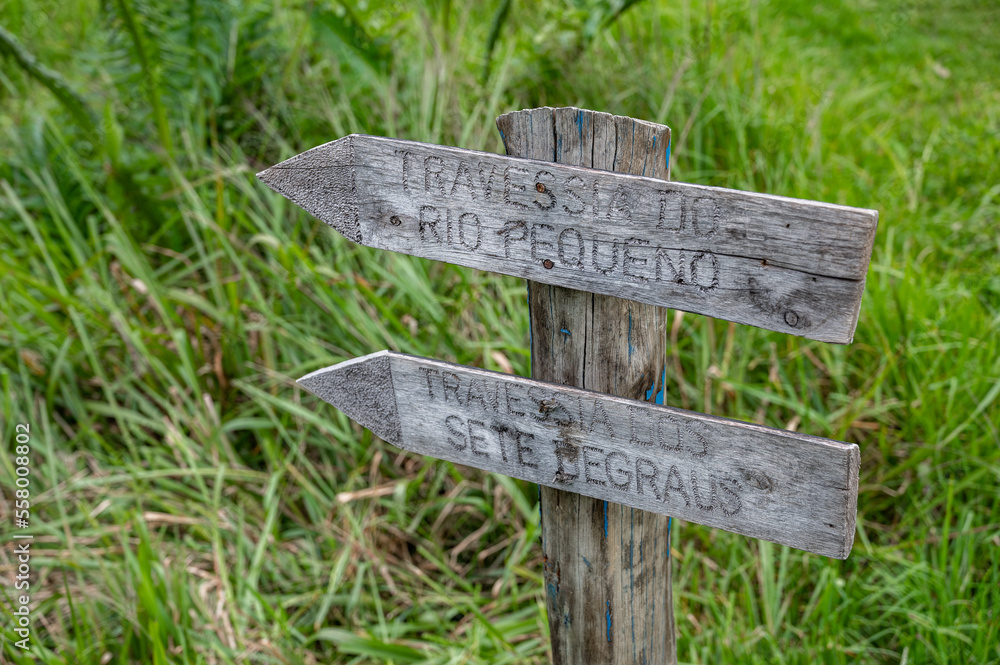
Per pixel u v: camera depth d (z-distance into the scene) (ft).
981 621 6.14
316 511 7.96
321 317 9.07
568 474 4.23
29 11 13.61
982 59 14.56
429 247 4.11
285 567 7.60
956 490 7.29
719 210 3.36
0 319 9.00
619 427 3.96
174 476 8.41
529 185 3.72
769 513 3.76
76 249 8.87
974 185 11.39
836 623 6.51
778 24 14.88
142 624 6.54
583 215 3.66
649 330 4.18
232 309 8.58
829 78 14.14
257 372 8.89
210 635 6.79
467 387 4.29
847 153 11.84
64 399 8.91
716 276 3.48
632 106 11.18
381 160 4.02
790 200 3.21
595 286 3.77
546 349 4.28
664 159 3.74
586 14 10.89
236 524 7.86
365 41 10.57
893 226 9.91
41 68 9.38
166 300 8.77
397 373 4.47
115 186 9.32
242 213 9.59
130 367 8.99
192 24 10.17
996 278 9.53
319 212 4.32
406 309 8.95
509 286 9.16
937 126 12.51
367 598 7.37
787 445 3.55
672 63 11.93
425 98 9.64
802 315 3.37
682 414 3.77
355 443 8.11
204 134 10.57
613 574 4.61
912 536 7.04
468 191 3.88
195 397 8.83
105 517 8.07
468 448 4.48
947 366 8.18
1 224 9.78
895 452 8.07
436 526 8.00
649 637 4.96
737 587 7.29
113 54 10.60
